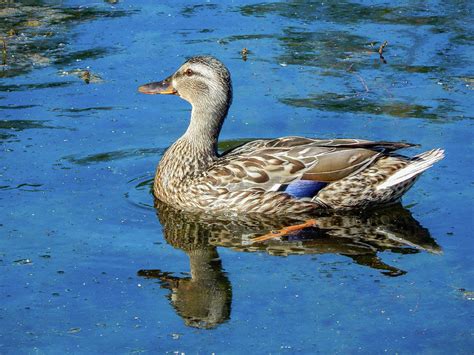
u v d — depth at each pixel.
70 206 12.91
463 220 12.62
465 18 20.25
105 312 10.48
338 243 12.18
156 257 11.70
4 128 15.03
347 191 13.22
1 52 17.97
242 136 15.08
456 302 10.65
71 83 16.73
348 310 10.52
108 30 19.19
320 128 15.27
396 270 11.36
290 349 9.83
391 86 16.83
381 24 19.91
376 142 13.34
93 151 14.51
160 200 13.48
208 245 12.14
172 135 15.16
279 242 12.26
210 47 18.39
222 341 9.98
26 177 13.59
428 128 15.21
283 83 16.89
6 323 10.24
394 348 9.84
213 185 13.34
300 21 20.00
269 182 13.30
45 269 11.32
